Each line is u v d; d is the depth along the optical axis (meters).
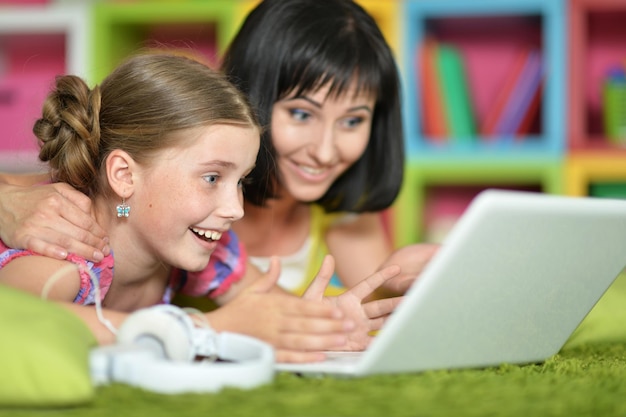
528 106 3.06
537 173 2.99
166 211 1.36
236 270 1.65
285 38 1.75
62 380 0.84
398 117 1.93
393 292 1.62
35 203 1.38
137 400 0.88
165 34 3.36
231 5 3.07
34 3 3.38
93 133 1.41
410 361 1.01
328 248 2.11
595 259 1.12
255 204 1.84
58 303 1.17
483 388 0.96
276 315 1.14
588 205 1.02
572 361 1.23
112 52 3.16
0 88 3.09
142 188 1.38
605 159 2.95
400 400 0.89
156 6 3.10
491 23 3.26
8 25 3.13
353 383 0.97
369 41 1.80
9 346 0.85
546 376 1.08
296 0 1.80
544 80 3.05
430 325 0.97
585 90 3.16
